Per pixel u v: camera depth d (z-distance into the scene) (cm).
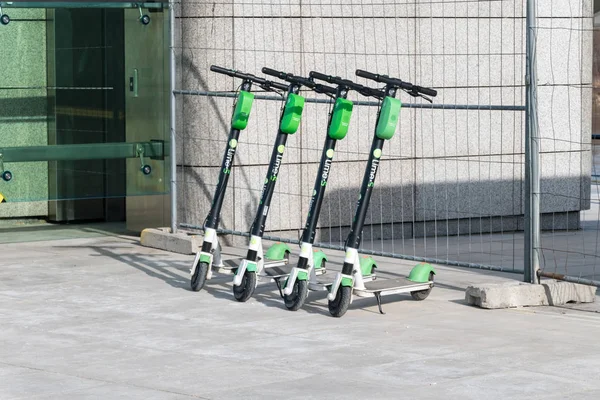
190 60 1355
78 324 920
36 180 1384
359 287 949
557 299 1016
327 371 762
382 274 1168
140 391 714
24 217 1530
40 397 702
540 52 1533
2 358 805
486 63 1488
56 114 1418
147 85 1399
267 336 873
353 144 1417
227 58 1346
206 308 982
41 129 1418
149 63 1396
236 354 814
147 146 1405
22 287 1084
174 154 1348
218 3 1341
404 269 1204
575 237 1494
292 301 966
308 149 1398
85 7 1369
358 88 929
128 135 1416
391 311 970
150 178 1411
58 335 879
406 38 1439
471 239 1461
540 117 1534
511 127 1515
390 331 891
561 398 695
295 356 807
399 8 1432
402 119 1443
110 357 806
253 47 1357
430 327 906
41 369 773
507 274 1183
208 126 1358
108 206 1539
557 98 1548
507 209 1526
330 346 838
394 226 1455
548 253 1346
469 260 1274
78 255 1277
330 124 948
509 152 1520
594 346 841
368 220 1430
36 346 841
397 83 913
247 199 1370
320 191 962
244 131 1362
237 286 1007
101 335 878
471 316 952
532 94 997
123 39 1412
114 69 1416
